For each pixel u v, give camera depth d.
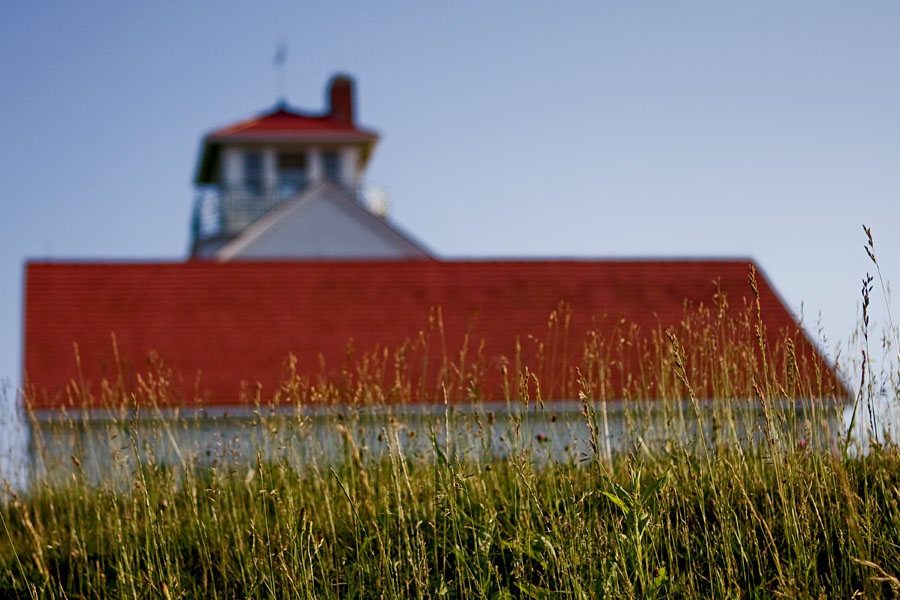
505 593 6.11
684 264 24.75
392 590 6.36
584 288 24.16
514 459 6.79
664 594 6.16
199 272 24.48
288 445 8.09
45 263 24.33
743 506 6.71
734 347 7.64
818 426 6.80
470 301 23.81
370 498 7.54
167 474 7.99
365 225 36.12
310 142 37.50
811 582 6.02
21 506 7.54
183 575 7.34
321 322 23.11
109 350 21.95
